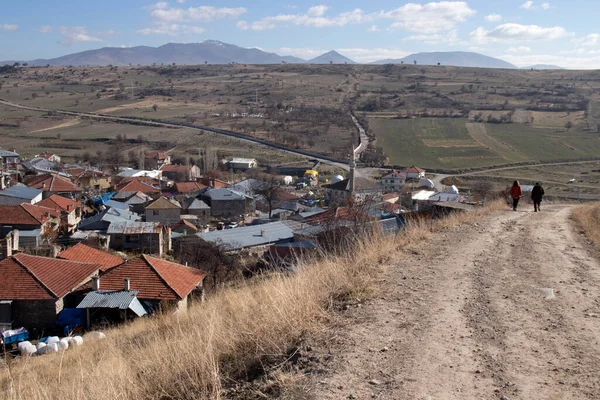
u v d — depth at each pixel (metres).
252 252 30.86
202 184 63.88
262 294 7.43
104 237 32.88
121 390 4.88
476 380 4.38
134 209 49.62
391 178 75.12
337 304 6.49
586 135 106.69
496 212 17.03
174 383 4.91
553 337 5.40
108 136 107.81
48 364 9.95
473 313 6.16
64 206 40.34
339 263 8.45
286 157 94.44
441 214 18.47
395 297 6.79
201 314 8.60
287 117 131.75
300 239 23.22
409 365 4.66
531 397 4.09
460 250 9.96
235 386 4.63
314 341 5.26
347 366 4.64
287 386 4.34
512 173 83.12
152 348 6.84
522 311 6.28
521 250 10.10
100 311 17.59
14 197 40.66
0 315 18.23
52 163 68.94
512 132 111.50
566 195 61.75
